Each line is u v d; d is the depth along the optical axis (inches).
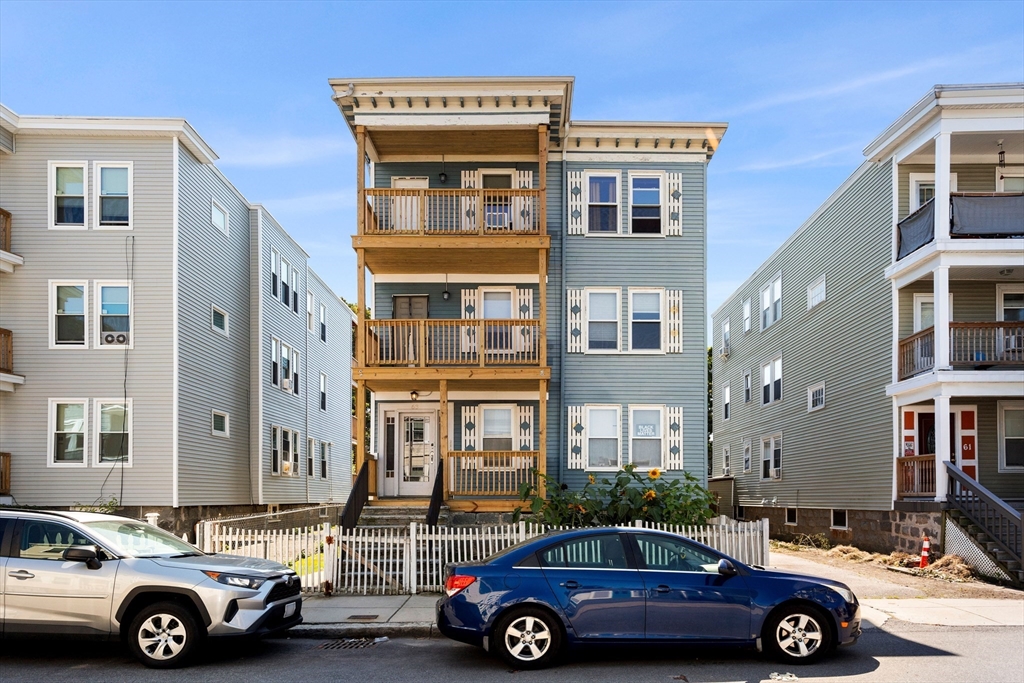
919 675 315.6
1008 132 711.7
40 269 798.5
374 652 369.4
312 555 538.3
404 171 780.6
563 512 591.8
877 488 821.2
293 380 1202.0
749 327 1320.1
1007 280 796.6
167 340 797.2
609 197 781.9
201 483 856.3
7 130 797.9
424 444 778.8
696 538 551.2
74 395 787.4
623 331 768.9
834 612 335.0
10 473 772.6
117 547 351.9
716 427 1550.2
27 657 356.5
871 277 851.4
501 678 315.6
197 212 867.4
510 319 713.0
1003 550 594.2
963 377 687.1
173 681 312.7
